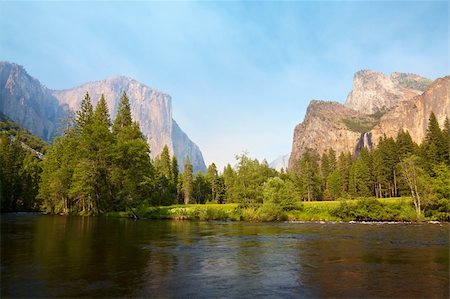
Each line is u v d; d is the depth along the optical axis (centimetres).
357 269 2044
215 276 1861
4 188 10075
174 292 1562
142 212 6906
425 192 6388
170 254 2520
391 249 2805
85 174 7181
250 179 7675
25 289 1570
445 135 11169
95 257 2350
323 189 16038
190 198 14675
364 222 6059
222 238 3538
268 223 5812
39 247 2750
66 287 1609
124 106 10038
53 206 9025
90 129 7712
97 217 7075
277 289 1623
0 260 2206
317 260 2325
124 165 7969
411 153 11450
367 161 13425
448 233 4075
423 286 1670
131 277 1814
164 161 13762
